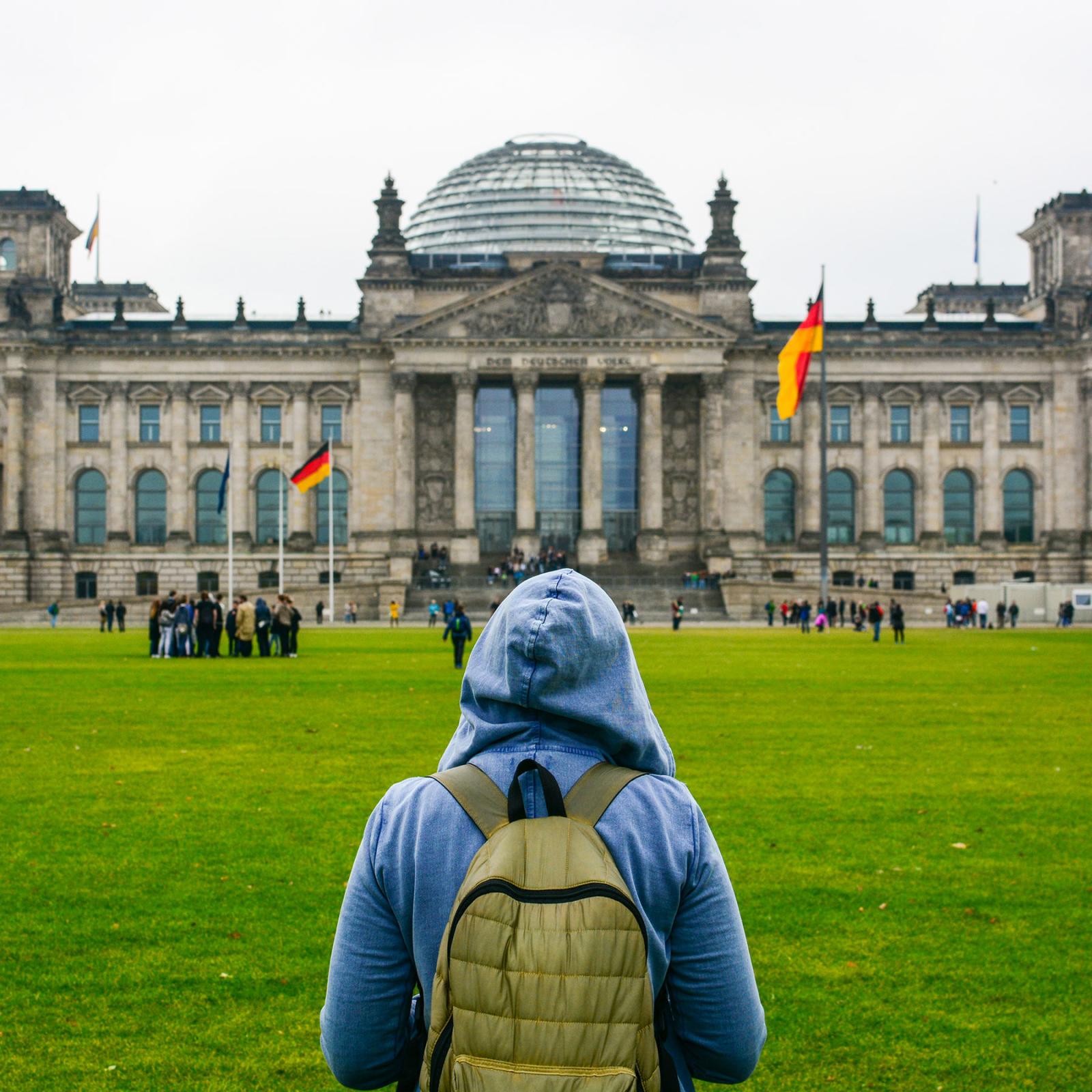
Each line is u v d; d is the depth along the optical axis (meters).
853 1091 14.46
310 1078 14.79
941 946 19.33
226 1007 16.95
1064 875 23.23
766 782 32.31
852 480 173.00
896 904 21.42
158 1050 15.58
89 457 169.25
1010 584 147.75
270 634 83.38
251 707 49.56
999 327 174.25
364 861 7.68
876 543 171.00
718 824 27.27
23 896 21.89
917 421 172.38
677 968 7.56
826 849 25.09
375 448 168.50
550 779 7.41
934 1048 15.61
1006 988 17.61
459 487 164.12
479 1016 6.62
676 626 120.88
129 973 18.22
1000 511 172.00
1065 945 19.41
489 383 170.88
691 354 164.88
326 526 171.25
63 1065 15.09
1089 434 170.62
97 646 94.62
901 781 32.56
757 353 170.00
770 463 171.38
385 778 32.94
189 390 169.38
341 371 170.12
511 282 163.38
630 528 172.00
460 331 164.12
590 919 6.68
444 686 59.06
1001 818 28.02
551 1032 6.54
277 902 21.59
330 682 61.41
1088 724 44.22
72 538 169.88
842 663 74.44
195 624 87.25
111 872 23.41
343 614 153.38
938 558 170.75
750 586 152.00
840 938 19.69
